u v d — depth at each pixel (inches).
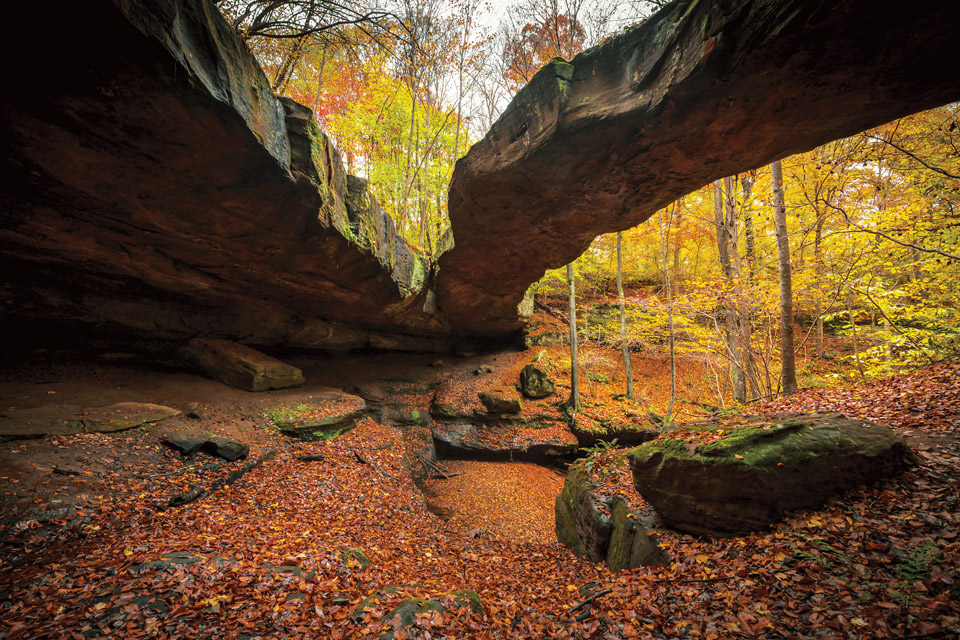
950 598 102.6
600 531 241.6
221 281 385.1
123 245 291.0
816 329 671.1
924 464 160.9
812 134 198.8
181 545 167.9
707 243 713.6
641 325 643.5
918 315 324.5
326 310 506.6
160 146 200.7
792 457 160.9
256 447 322.7
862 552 128.8
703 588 140.3
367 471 349.7
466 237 393.4
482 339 782.5
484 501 414.6
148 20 138.6
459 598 151.8
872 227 311.6
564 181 264.4
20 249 260.1
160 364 402.0
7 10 124.0
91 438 251.6
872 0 121.1
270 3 277.1
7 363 307.9
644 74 190.1
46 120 175.2
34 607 118.4
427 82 635.5
